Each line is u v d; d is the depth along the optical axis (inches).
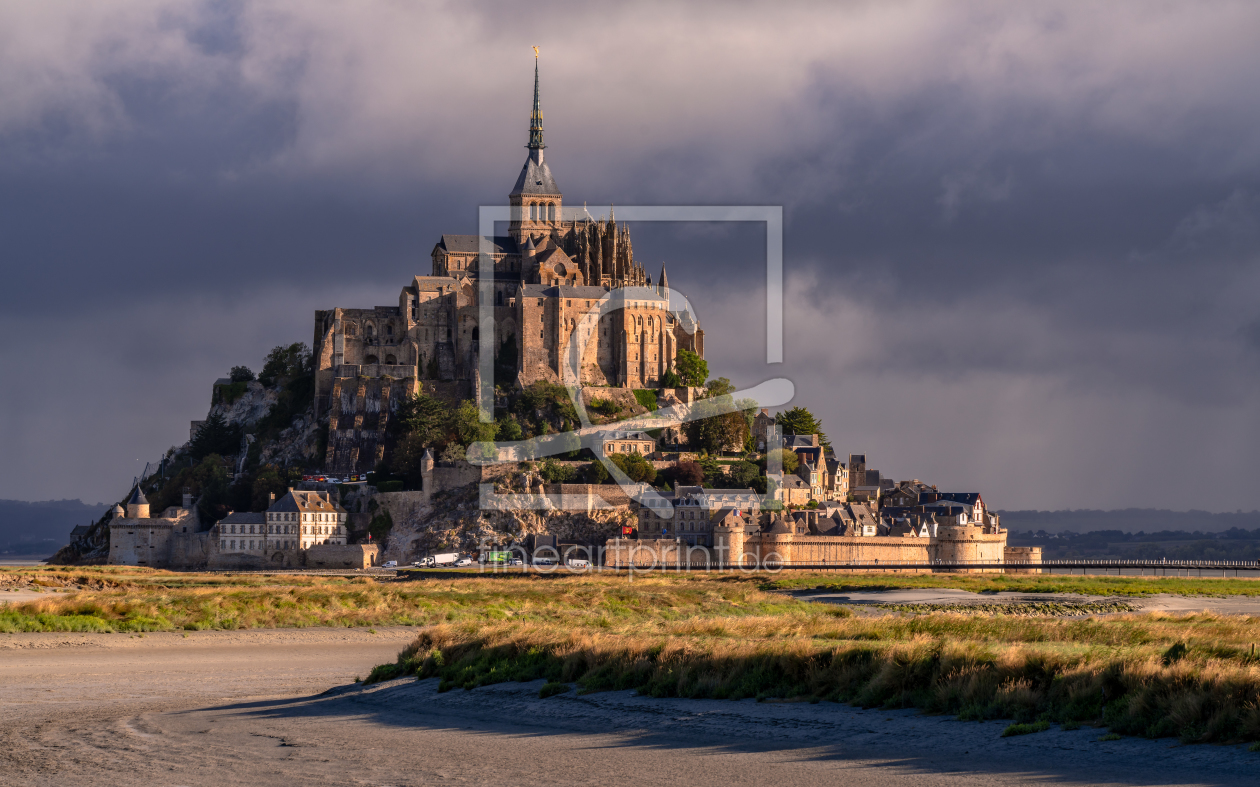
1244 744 1993.1
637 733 2406.5
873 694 2524.6
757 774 2010.3
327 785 1977.1
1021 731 2192.4
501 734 2450.8
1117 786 1834.4
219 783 2000.5
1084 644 3112.7
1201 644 2834.6
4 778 2053.4
